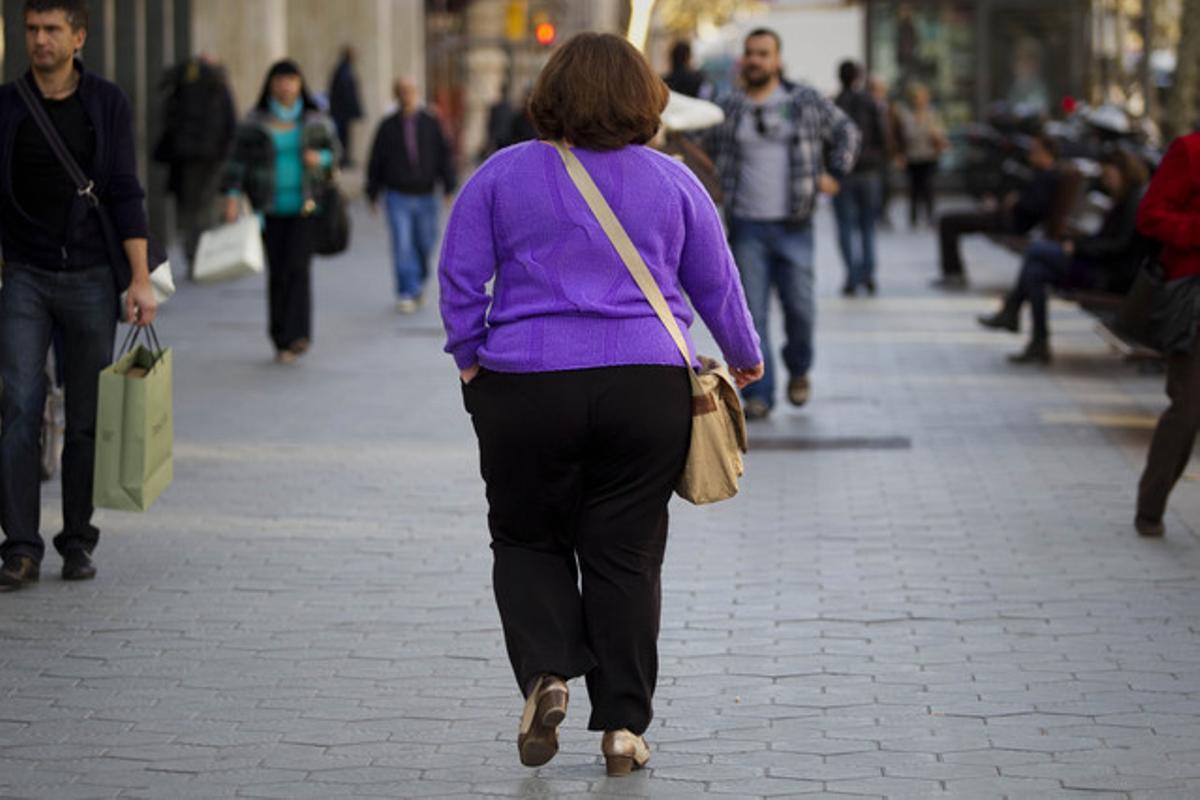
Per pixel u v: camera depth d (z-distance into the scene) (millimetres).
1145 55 64000
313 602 16359
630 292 11336
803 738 12836
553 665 11391
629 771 12047
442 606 16250
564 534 11797
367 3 78938
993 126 73312
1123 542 18672
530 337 11266
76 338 16641
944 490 21297
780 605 16297
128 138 16547
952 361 31969
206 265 27078
